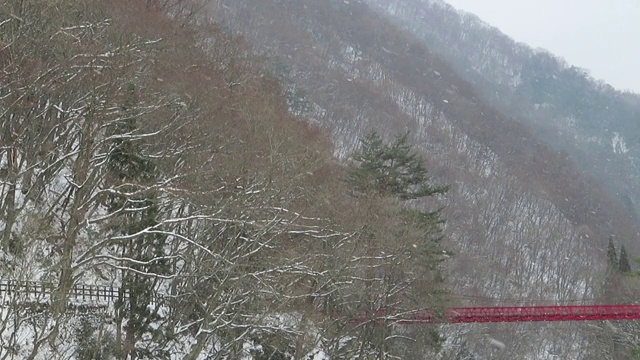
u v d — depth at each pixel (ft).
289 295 96.63
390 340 133.08
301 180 110.22
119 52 91.97
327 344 114.83
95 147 89.71
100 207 101.50
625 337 202.59
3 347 71.77
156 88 103.45
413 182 139.74
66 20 97.45
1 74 89.45
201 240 98.48
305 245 107.96
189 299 100.89
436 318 126.52
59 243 90.38
